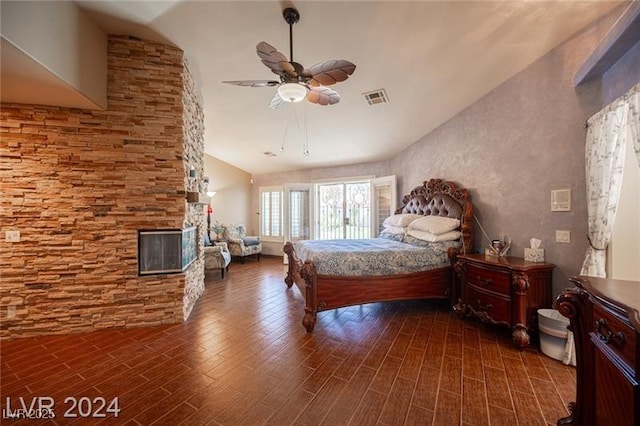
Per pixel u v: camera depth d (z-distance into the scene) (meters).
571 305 1.44
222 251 5.37
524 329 2.43
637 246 2.07
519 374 2.06
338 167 6.77
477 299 2.88
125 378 2.02
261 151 6.32
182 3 2.32
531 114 2.77
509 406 1.72
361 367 2.17
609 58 1.98
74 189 2.79
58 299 2.78
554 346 2.26
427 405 1.74
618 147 1.99
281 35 2.66
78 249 2.81
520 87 2.88
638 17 1.55
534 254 2.67
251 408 1.72
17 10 1.76
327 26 2.51
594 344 1.30
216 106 4.24
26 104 2.68
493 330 2.85
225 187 7.64
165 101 2.98
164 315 3.01
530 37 2.45
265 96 3.94
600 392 1.25
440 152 4.15
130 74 2.88
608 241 2.09
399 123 4.34
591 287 1.28
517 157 2.92
